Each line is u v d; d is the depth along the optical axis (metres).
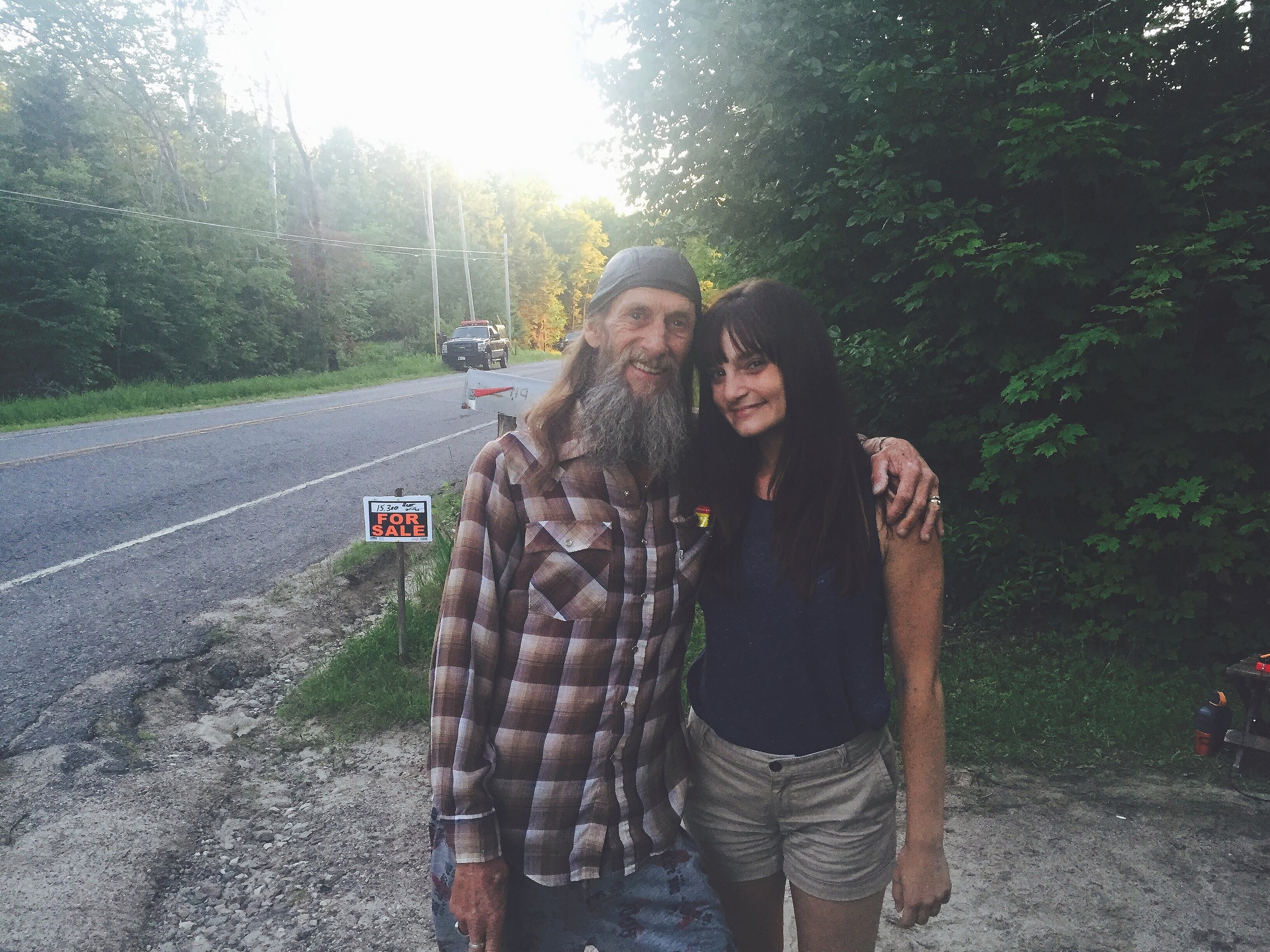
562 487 1.31
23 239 20.36
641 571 1.33
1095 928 2.53
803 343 1.34
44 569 5.94
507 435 1.35
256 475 9.39
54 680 4.19
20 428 13.57
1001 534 4.73
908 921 1.33
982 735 3.78
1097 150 4.04
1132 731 3.74
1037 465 4.71
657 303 1.31
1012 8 4.74
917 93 4.51
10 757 3.49
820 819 1.44
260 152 31.44
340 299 35.66
